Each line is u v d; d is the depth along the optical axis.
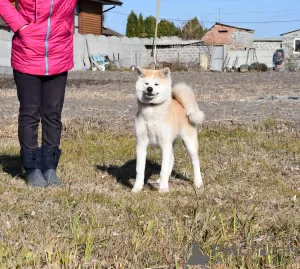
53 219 3.11
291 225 3.11
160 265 2.58
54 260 2.55
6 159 4.95
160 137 3.89
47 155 4.01
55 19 3.77
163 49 28.05
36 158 3.99
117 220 3.12
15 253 2.61
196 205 3.44
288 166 4.86
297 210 3.49
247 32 33.78
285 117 7.13
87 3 24.92
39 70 3.81
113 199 3.59
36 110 3.94
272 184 4.27
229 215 3.26
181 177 4.54
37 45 3.76
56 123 4.00
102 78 17.33
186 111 4.10
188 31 37.62
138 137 3.94
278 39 33.34
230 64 28.14
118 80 16.28
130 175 4.59
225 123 6.74
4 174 4.32
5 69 18.48
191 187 4.12
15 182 4.08
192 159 4.24
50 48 3.80
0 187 3.79
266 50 28.52
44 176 4.04
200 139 5.96
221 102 9.16
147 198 3.66
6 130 6.39
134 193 3.84
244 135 6.13
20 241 2.75
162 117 3.86
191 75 19.89
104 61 24.14
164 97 3.83
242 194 3.91
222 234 2.89
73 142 5.75
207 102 9.17
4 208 3.27
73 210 3.28
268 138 5.96
